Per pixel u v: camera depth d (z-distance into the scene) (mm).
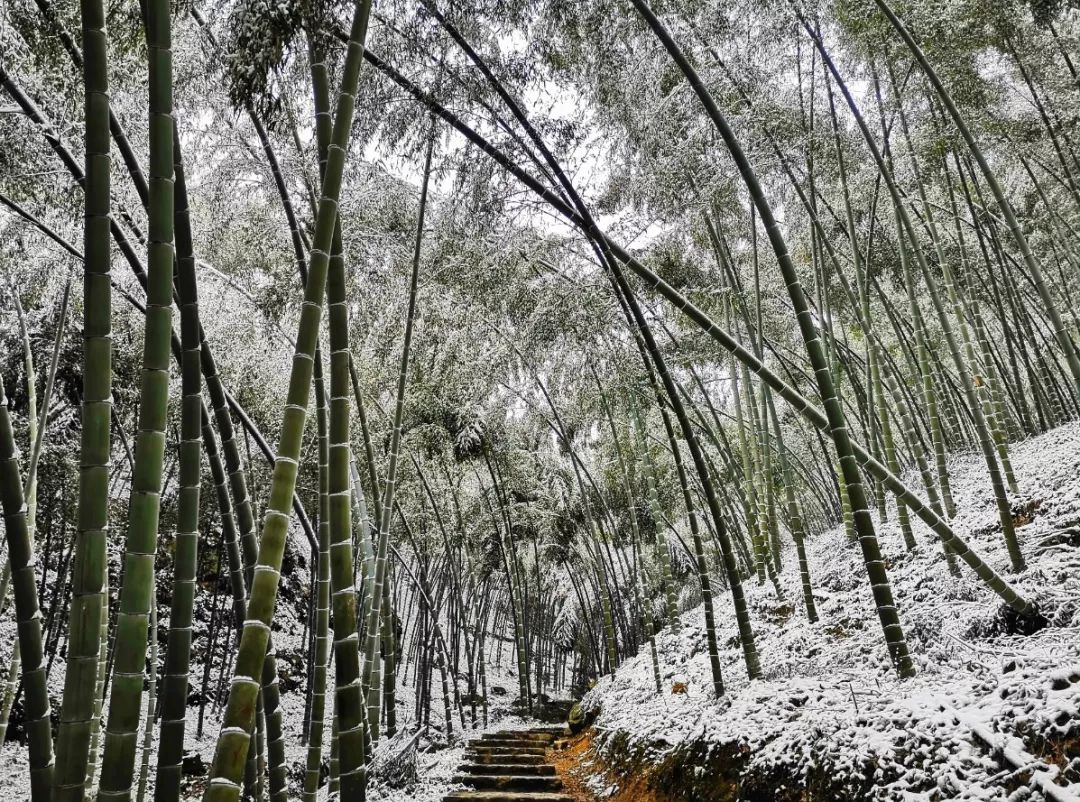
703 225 7586
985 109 6293
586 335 6328
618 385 7047
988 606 3949
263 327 5926
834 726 3113
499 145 4359
